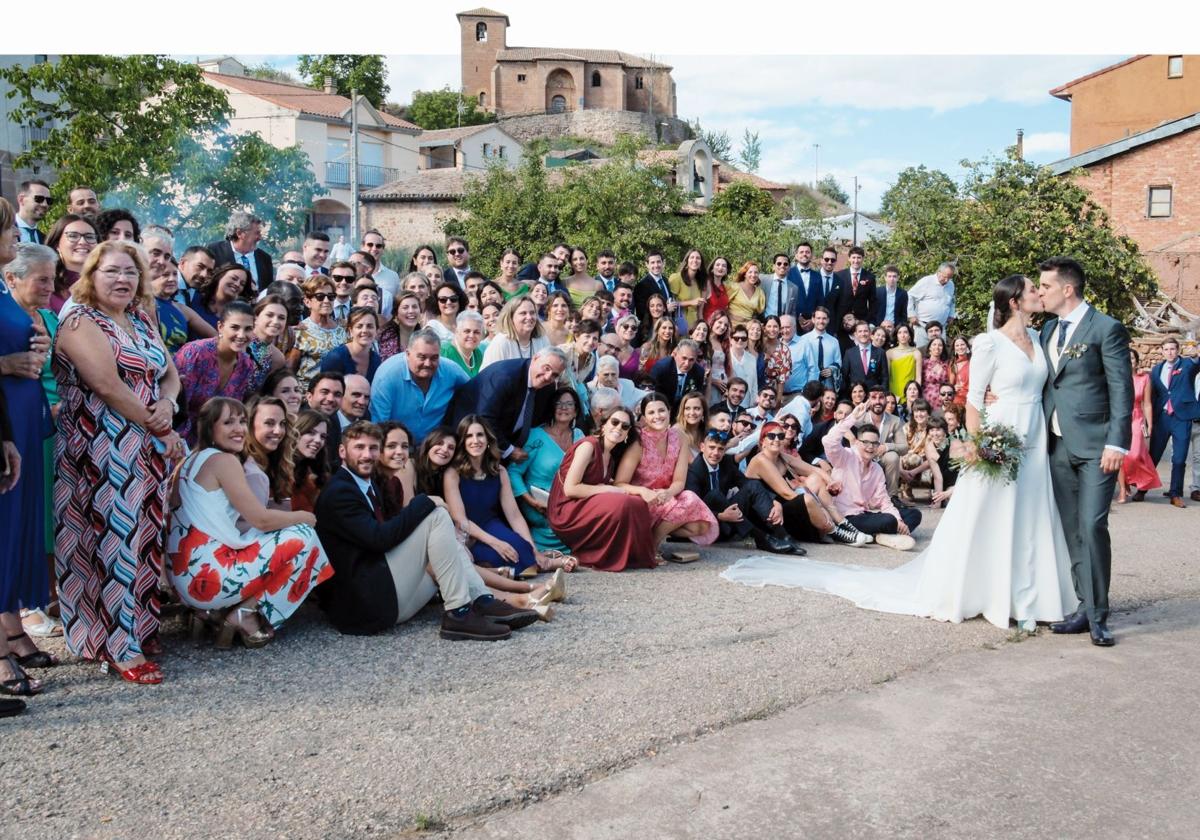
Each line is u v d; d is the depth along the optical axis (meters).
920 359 11.74
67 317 4.68
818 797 3.78
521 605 6.00
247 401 5.73
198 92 25.92
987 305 18.06
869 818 3.63
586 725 4.33
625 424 7.36
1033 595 6.03
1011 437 5.93
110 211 6.63
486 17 86.19
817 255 31.50
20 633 4.85
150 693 4.59
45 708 4.38
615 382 8.46
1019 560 6.06
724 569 7.40
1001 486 6.03
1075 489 6.07
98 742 4.05
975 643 5.73
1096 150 31.56
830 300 12.64
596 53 88.00
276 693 4.62
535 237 32.34
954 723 4.51
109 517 4.71
